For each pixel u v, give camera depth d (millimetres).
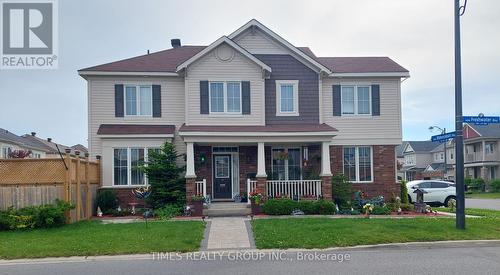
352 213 17797
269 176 20328
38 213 14070
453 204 20469
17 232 13406
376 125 21172
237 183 20656
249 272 8516
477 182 48625
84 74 20016
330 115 21047
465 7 13109
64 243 11336
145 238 11844
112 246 10914
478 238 11875
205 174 20453
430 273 8352
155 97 20562
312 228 13109
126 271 8781
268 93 20516
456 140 13188
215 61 20000
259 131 18688
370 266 9000
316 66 20609
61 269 9094
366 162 21172
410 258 9844
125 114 20391
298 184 18969
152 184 18266
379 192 21000
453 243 11445
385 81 21375
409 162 77938
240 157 20672
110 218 17250
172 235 12289
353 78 21219
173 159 18891
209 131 18422
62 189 15266
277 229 13062
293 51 20625
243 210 18016
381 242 11391
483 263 9266
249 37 20828
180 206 18188
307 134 18781
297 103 20562
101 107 20266
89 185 17703
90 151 20031
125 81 20438
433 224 13742
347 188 19500
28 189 15336
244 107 20016
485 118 13148
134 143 19641
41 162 15391
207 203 18750
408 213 18203
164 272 8617
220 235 12758
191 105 19797
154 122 20500
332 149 20938
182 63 19641
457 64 13203
